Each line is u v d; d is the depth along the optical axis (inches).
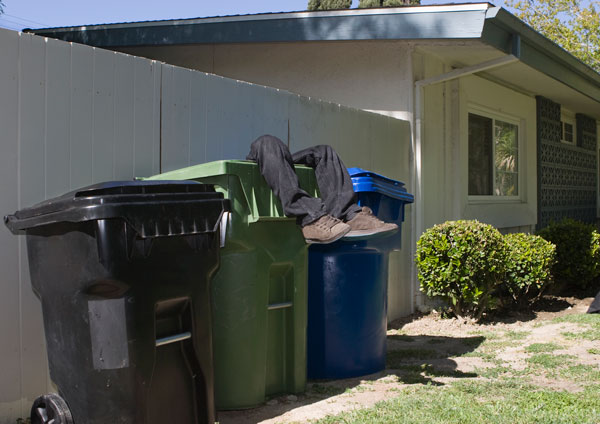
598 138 625.6
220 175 149.4
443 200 335.0
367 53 311.4
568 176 528.7
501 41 285.4
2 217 142.5
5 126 143.5
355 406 158.4
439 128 330.0
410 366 202.5
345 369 187.8
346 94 318.7
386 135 287.7
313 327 187.5
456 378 188.4
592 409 153.0
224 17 316.2
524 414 147.9
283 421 147.4
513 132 438.6
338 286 185.9
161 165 182.2
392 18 278.8
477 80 370.0
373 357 193.6
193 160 193.0
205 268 124.9
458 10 265.7
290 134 231.5
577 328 261.9
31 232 127.1
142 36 338.0
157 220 114.0
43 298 125.4
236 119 208.7
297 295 166.9
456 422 141.6
